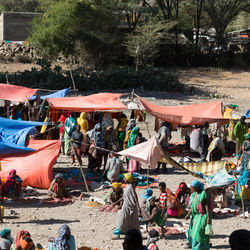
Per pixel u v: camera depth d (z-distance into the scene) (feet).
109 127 66.85
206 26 268.82
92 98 83.51
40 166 60.75
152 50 220.43
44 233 44.55
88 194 59.11
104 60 215.92
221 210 52.65
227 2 251.60
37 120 86.48
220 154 69.36
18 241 33.55
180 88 175.52
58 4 196.54
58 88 159.74
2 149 56.80
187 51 245.45
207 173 62.08
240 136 78.79
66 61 214.07
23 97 85.76
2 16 225.56
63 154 81.10
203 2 249.55
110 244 41.88
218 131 87.40
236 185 56.13
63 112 83.41
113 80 169.99
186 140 86.99
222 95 172.76
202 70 236.84
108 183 62.80
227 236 44.65
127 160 70.95
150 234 32.37
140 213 42.09
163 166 69.77
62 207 53.78
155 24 219.82
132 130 69.87
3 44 215.31
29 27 228.22
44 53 199.93
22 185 60.90
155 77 174.29
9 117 89.86
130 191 42.24
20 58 206.28
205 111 83.76
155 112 79.87
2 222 47.70
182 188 51.80
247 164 56.49
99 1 204.74
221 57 250.16
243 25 330.54
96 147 63.98
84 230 45.88
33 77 161.27
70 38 194.08
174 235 44.96
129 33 231.91
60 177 56.75
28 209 52.75
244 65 247.29
